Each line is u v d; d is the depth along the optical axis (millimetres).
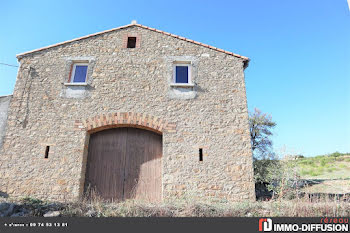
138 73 8688
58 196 7273
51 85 8461
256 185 9656
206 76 8703
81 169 7547
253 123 11617
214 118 8195
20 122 7996
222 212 6004
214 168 7648
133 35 9234
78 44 9039
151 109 8234
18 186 7359
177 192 7391
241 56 8953
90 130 8039
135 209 5984
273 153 9945
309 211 6020
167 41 9156
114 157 8086
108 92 8414
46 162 7598
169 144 7867
